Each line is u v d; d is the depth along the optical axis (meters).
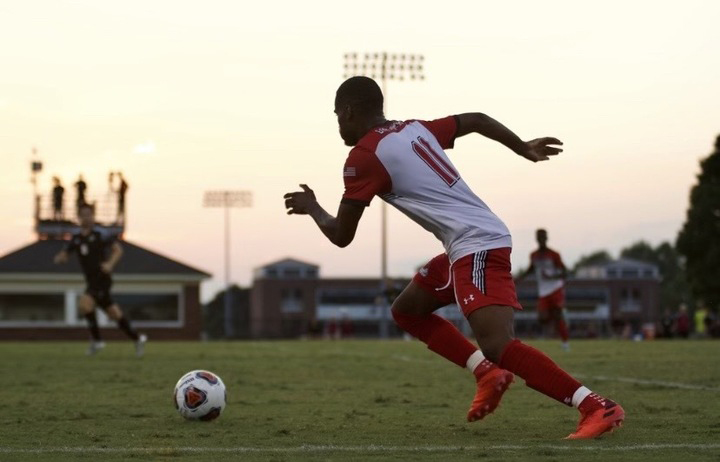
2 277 124.44
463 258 13.55
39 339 125.62
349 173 13.83
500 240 13.60
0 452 12.64
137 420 16.69
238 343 69.94
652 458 11.53
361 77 14.29
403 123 14.09
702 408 17.89
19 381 26.58
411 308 15.36
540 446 12.71
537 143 14.73
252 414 17.59
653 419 15.95
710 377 26.28
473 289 13.42
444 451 12.41
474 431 14.73
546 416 16.86
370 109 14.19
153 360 38.50
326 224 14.05
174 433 14.74
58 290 126.62
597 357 38.03
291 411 18.12
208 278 129.38
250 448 12.90
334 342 71.25
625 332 115.31
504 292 13.46
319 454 12.26
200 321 129.38
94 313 44.72
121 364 35.47
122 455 12.30
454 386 24.38
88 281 42.91
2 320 125.62
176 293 129.00
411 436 14.16
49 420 16.75
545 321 48.62
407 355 42.47
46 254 127.75
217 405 16.36
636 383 24.19
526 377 13.48
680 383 24.17
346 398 20.97
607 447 12.50
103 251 43.00
